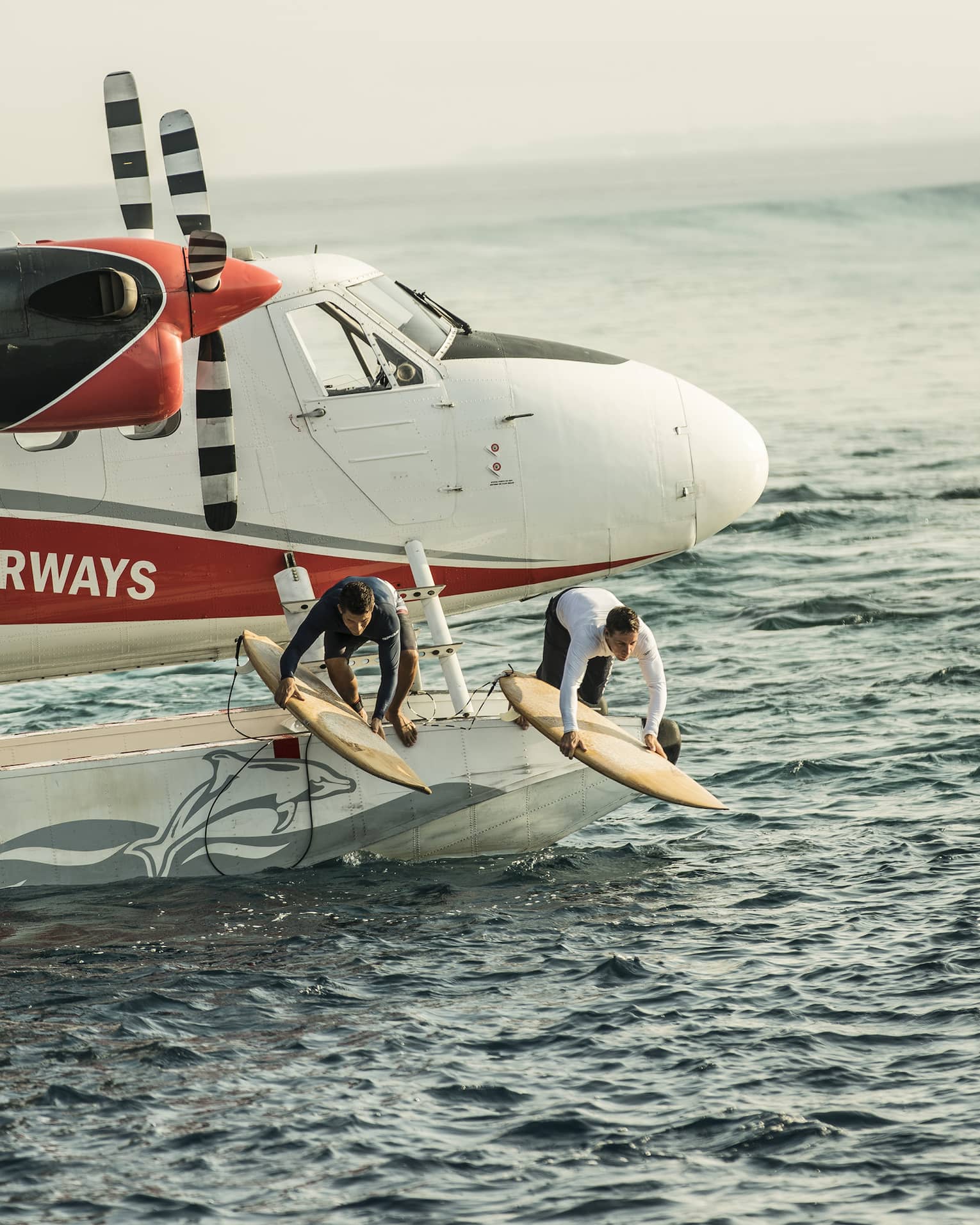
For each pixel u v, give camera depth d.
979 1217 16.80
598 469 31.11
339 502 29.77
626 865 28.73
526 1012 22.12
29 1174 18.03
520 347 31.38
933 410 100.06
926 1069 19.94
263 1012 22.30
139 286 25.81
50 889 27.70
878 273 194.25
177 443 28.95
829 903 25.91
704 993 22.47
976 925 24.38
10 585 28.58
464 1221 17.03
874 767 33.53
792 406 103.88
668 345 137.50
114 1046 21.27
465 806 29.22
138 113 28.44
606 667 29.86
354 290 29.91
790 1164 17.94
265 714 31.28
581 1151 18.38
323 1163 18.19
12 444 28.08
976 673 40.66
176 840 28.19
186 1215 17.16
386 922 26.05
